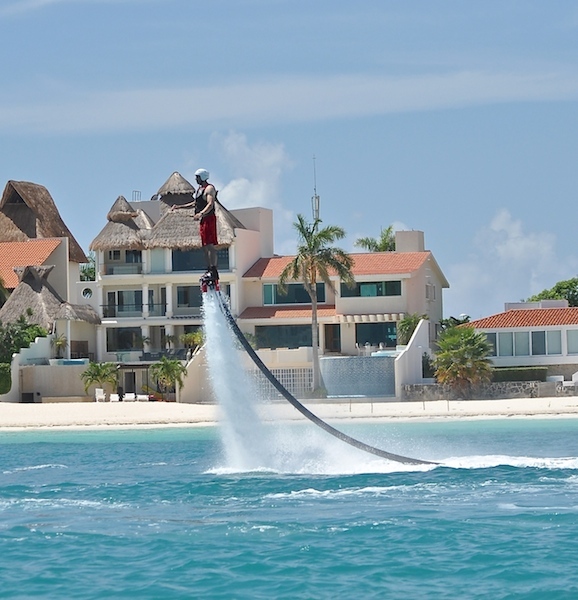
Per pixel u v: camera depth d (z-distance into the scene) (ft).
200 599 153.28
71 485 270.46
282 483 257.75
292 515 214.48
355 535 192.65
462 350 537.24
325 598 152.87
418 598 152.05
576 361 588.91
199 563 174.60
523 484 248.52
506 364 594.24
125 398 563.07
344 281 597.52
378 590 156.25
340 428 424.87
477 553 176.45
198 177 240.94
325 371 568.00
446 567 168.25
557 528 195.62
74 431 459.73
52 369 581.53
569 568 166.20
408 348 562.66
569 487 243.40
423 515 210.38
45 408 521.24
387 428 424.46
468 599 151.33
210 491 249.96
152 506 232.73
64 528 207.62
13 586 162.61
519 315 603.67
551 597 151.53
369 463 288.10
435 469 275.18
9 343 588.91
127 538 196.44
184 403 543.80
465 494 235.40
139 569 171.63
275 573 166.91
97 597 155.43
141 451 365.40
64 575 168.66
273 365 574.97
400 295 638.53
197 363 569.23
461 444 351.25
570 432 402.52
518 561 170.91
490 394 544.62
